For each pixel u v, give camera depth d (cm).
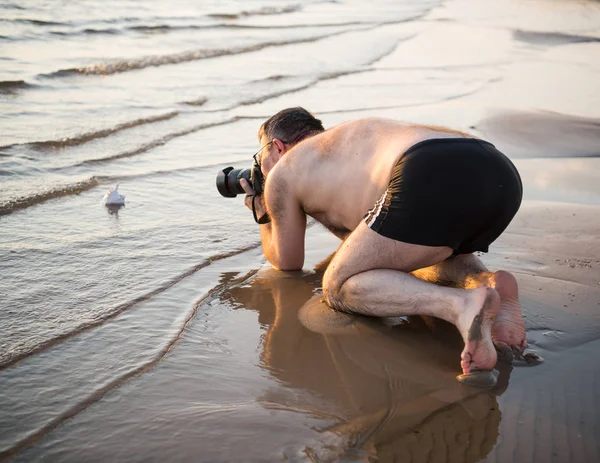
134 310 303
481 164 254
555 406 235
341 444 215
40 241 368
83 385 245
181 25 1240
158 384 248
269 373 258
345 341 283
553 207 441
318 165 299
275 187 310
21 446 211
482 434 220
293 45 1112
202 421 226
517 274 340
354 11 1628
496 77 905
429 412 232
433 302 252
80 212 414
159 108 674
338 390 247
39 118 607
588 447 213
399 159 262
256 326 296
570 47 1163
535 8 1712
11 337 272
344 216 296
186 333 287
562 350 272
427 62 1004
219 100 726
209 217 421
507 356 265
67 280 325
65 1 1338
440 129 277
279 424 225
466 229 255
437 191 249
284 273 353
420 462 206
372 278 265
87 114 632
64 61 864
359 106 720
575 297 316
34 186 447
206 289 329
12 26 1067
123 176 483
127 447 212
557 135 630
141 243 376
